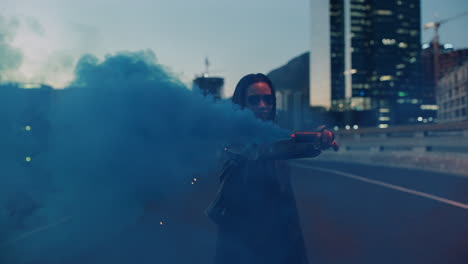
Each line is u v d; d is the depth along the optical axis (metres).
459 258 4.66
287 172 1.96
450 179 11.82
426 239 5.48
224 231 1.86
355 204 8.21
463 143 14.34
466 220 6.56
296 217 1.92
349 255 4.86
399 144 18.83
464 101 121.94
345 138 24.94
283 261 1.82
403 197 8.88
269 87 1.86
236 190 1.84
